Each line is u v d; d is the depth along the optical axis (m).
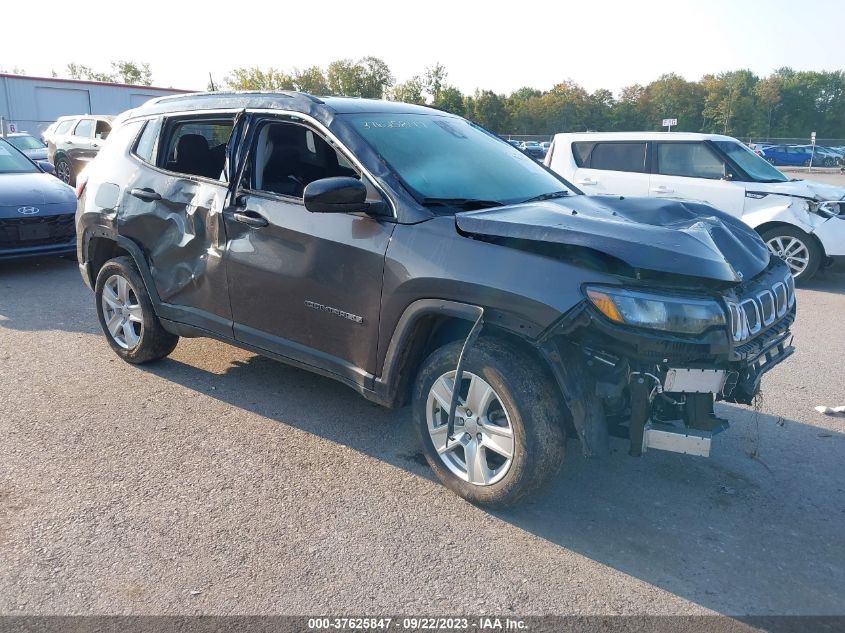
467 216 3.44
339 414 4.62
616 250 3.05
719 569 3.11
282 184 4.39
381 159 3.81
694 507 3.61
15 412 4.57
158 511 3.46
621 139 9.79
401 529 3.35
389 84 71.56
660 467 4.02
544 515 3.50
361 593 2.89
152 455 4.03
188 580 2.95
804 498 3.72
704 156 9.28
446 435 3.58
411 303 3.52
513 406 3.24
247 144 4.34
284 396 4.88
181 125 4.83
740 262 3.50
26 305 7.26
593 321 3.02
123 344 5.36
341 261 3.78
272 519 3.41
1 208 8.34
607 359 3.16
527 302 3.14
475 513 3.50
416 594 2.89
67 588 2.88
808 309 7.84
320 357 4.03
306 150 4.53
